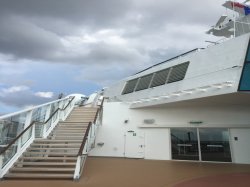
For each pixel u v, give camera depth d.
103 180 7.62
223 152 13.30
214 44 13.03
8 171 7.61
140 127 14.95
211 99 11.68
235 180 7.91
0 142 7.56
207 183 7.38
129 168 10.36
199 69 12.88
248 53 9.98
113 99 19.69
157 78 16.48
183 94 12.19
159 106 14.41
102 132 15.34
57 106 13.18
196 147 13.80
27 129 8.80
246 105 13.47
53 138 10.55
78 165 7.66
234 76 10.11
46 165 8.25
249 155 12.82
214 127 13.59
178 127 14.24
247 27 14.12
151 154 14.32
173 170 10.03
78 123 12.44
